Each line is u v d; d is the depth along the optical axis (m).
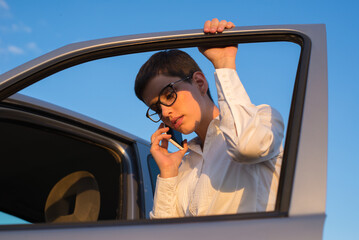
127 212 1.67
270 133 1.29
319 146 0.99
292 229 0.85
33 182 2.04
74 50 1.48
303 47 1.28
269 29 1.42
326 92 1.10
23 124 1.80
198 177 1.61
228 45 1.50
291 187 0.94
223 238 0.86
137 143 2.08
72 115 1.94
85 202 1.70
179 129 1.68
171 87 1.65
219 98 1.40
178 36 1.52
